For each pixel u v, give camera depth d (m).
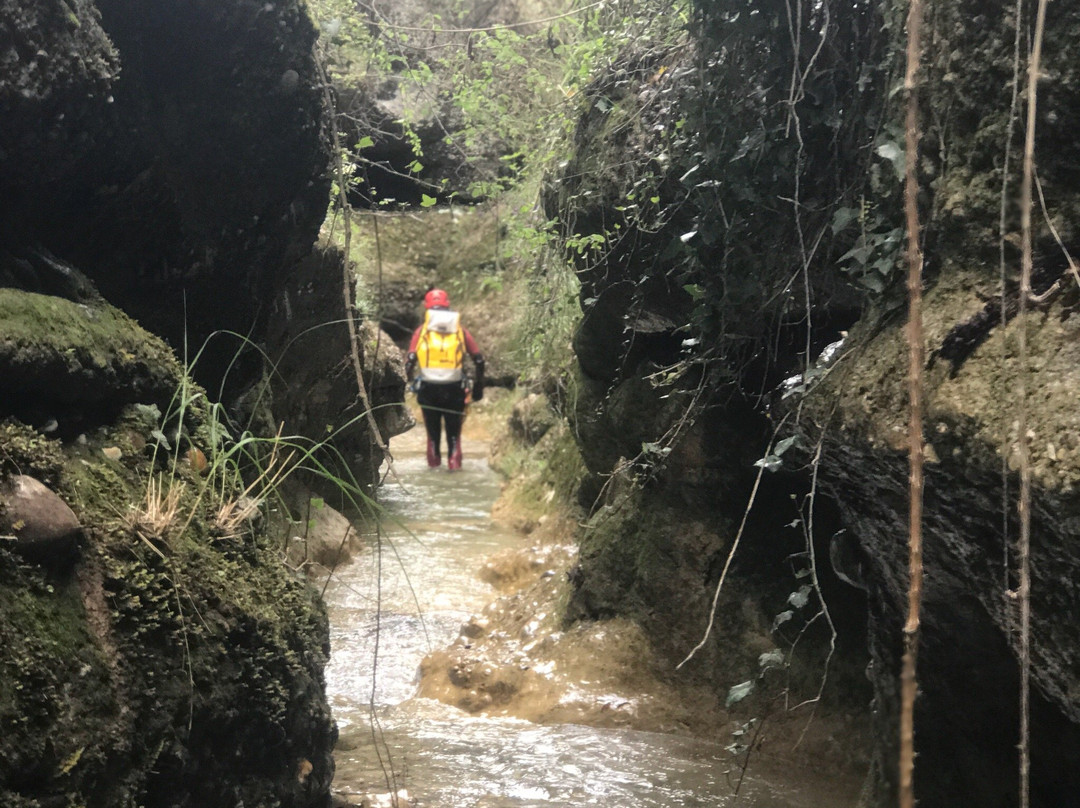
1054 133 2.15
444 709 4.70
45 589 1.96
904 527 2.44
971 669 2.47
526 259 7.26
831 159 3.05
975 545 2.24
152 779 2.06
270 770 2.49
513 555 6.93
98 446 2.38
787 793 3.62
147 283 3.00
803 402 2.74
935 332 2.32
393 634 5.80
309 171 3.27
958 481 2.19
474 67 6.90
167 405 2.69
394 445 14.23
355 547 7.46
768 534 4.48
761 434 4.29
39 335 2.20
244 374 3.56
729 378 4.00
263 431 3.63
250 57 2.86
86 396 2.35
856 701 3.98
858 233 3.01
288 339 6.04
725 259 3.38
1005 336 2.18
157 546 2.28
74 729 1.87
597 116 4.61
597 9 4.80
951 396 2.21
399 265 16.69
